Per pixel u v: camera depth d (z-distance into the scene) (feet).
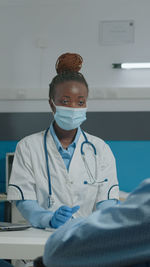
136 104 13.51
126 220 1.96
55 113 6.34
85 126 13.55
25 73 13.96
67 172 6.19
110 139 13.47
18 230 5.20
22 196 5.95
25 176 6.06
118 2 13.58
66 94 6.16
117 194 6.35
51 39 13.85
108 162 6.46
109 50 13.64
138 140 13.37
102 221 2.03
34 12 13.89
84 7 13.71
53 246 2.16
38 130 13.74
